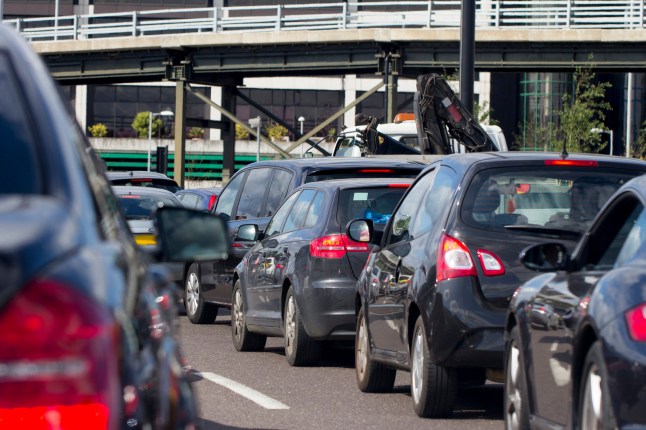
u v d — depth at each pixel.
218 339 39.44
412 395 23.58
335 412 24.14
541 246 16.94
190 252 10.73
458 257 21.95
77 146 8.63
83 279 6.77
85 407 6.63
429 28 131.75
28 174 7.55
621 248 15.80
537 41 127.19
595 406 14.35
